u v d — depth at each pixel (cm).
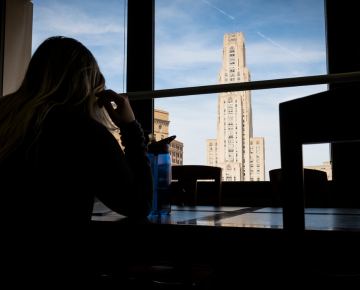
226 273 88
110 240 74
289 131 52
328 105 47
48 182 56
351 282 59
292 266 52
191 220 76
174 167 169
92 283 58
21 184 56
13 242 54
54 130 58
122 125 75
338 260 67
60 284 53
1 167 57
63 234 55
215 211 107
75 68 68
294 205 52
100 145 60
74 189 57
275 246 59
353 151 188
